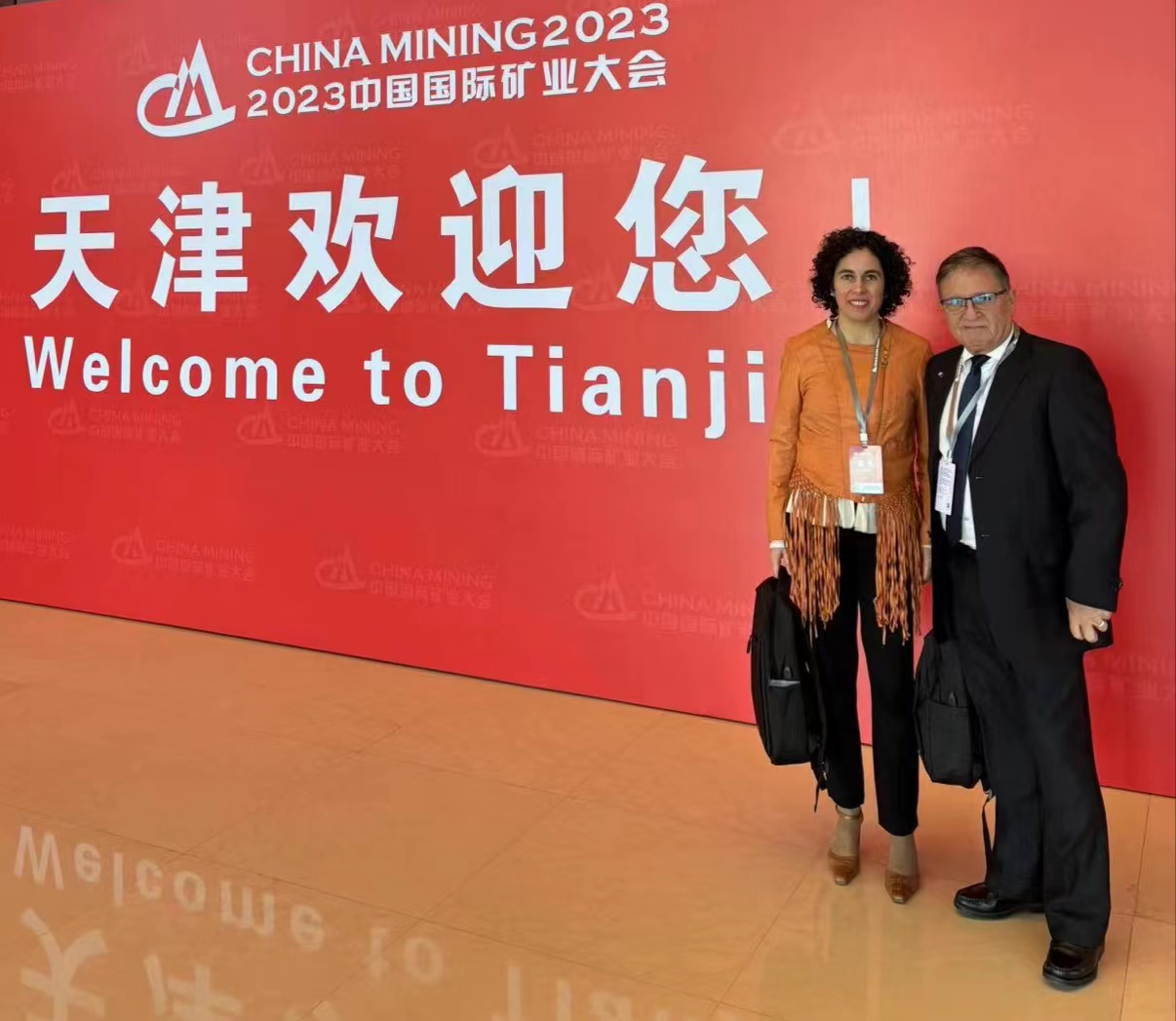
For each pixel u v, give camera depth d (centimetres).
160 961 240
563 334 374
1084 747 235
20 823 301
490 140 379
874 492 254
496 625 399
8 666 420
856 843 275
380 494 414
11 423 492
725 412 353
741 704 365
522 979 234
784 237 338
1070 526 229
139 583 471
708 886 270
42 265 475
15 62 469
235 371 437
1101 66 295
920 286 322
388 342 405
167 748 349
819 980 233
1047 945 245
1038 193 305
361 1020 221
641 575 373
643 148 355
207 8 425
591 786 323
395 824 301
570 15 361
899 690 260
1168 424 297
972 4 308
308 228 414
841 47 325
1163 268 294
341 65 402
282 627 441
